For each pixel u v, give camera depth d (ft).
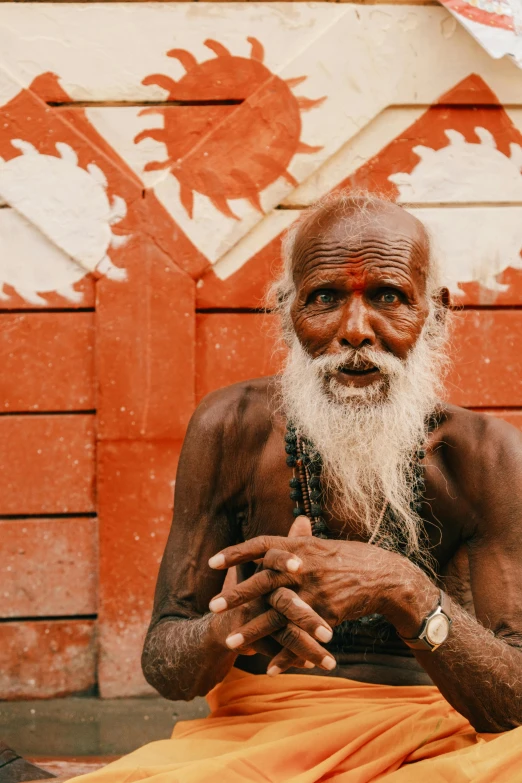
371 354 5.65
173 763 5.26
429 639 5.28
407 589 5.24
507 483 5.89
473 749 5.17
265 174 10.57
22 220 10.54
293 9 10.53
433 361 6.47
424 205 10.87
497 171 10.87
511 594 5.73
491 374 10.91
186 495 6.25
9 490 10.61
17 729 9.86
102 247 10.50
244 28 10.52
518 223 10.90
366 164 10.78
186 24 10.49
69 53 10.45
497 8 10.49
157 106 10.55
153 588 10.62
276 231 10.69
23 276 10.57
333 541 5.26
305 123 10.57
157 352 10.57
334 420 5.71
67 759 8.02
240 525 6.44
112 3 10.44
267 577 5.02
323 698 5.91
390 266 5.71
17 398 10.61
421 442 6.13
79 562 10.71
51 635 10.66
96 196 10.47
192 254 10.55
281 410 6.36
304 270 5.88
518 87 10.80
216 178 10.53
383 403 5.74
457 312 10.87
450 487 6.10
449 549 6.20
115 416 10.57
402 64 10.64
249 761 5.14
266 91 10.51
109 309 10.53
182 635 5.70
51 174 10.44
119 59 10.48
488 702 5.44
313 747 5.28
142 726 9.97
